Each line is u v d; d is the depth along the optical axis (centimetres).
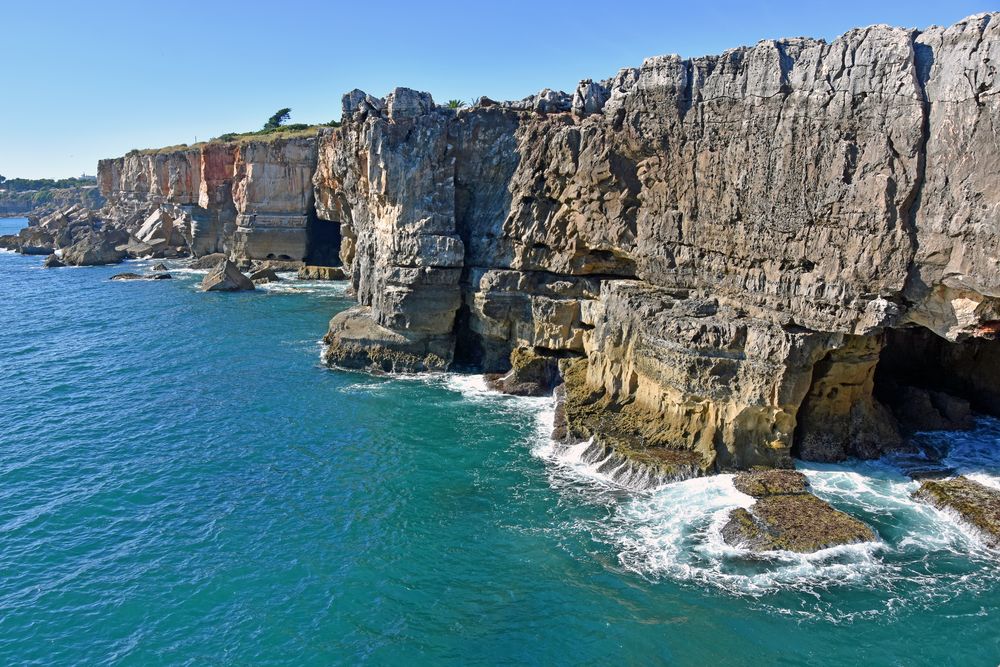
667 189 3684
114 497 3178
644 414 3647
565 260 4500
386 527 2906
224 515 3020
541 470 3422
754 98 3184
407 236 4900
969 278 2639
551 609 2380
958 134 2619
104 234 13762
